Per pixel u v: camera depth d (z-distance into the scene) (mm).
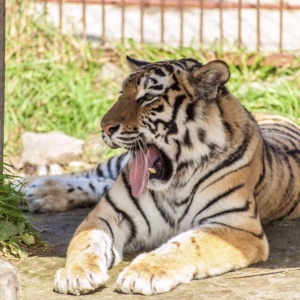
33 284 10555
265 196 12984
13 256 11641
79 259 10562
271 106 19891
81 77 21188
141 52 21766
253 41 23594
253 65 21453
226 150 11805
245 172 11961
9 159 19062
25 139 19219
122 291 10172
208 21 24812
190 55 21609
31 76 20750
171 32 24062
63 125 20359
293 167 14039
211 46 21844
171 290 10281
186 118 11648
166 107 11594
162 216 12102
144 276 10156
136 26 24250
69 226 13469
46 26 21438
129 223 12039
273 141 14523
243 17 24984
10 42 20938
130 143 11570
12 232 11805
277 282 10594
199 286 10453
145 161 11688
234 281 10656
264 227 13461
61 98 20641
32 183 14820
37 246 12094
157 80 11617
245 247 11258
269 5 23266
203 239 11055
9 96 20328
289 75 21375
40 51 21344
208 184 11812
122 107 11578
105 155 18859
